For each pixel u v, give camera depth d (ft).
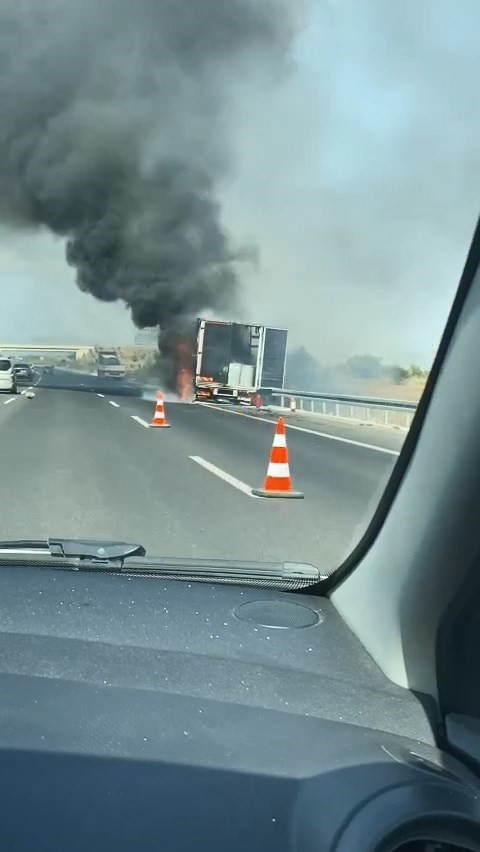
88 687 7.73
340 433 63.93
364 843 5.73
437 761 7.00
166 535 23.72
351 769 6.54
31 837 5.56
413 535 8.73
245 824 5.82
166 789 6.14
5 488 31.65
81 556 12.72
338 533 24.29
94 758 6.46
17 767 6.29
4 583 11.34
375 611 9.18
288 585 11.34
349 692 8.08
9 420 65.92
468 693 7.88
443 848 6.02
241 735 6.98
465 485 8.21
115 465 39.63
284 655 8.88
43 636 9.13
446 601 8.18
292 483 35.81
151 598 10.76
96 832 5.64
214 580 11.80
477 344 8.25
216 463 41.78
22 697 7.43
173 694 7.69
